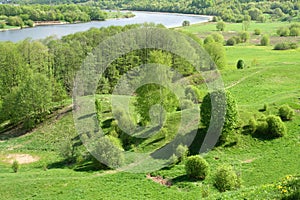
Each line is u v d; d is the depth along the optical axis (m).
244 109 56.94
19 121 70.56
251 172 39.19
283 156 42.78
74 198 35.19
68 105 72.75
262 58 109.88
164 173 39.28
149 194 35.34
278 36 161.00
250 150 45.25
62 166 48.66
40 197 36.12
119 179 38.94
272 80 78.06
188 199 33.84
